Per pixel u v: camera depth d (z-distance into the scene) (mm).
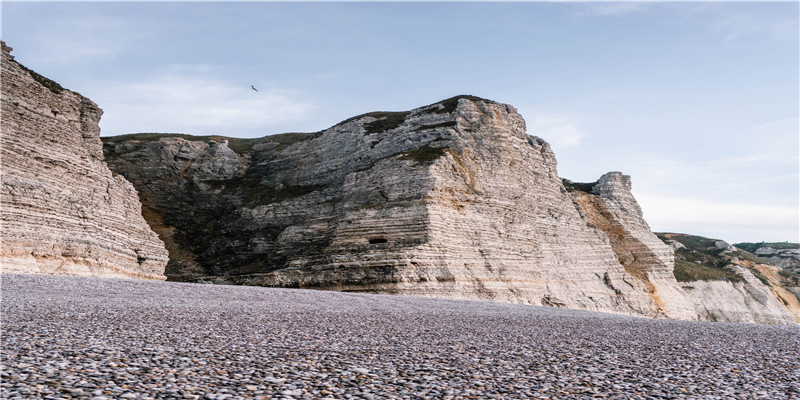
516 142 91125
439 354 18594
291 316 28438
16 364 13062
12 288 32312
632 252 106938
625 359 19094
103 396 11086
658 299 102062
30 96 58719
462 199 75625
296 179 98812
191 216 98938
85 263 56062
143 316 24312
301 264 74375
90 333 18578
